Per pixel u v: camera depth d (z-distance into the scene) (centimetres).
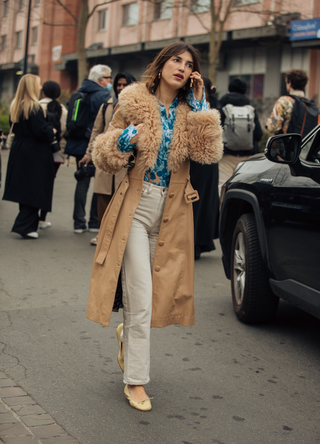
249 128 759
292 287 373
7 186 713
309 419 288
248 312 431
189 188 300
